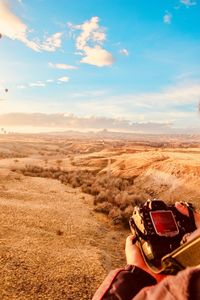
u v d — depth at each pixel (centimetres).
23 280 1217
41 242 1673
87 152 12294
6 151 9406
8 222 1919
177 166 3791
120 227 2238
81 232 1956
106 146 14400
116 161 5138
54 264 1391
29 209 2292
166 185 3484
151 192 3444
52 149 13025
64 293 1178
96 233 2002
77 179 4072
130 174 4238
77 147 14512
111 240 1962
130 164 4706
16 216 2066
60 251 1576
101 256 1569
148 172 4081
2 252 1424
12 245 1549
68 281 1259
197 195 2992
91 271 1365
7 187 3167
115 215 2377
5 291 1128
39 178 4131
